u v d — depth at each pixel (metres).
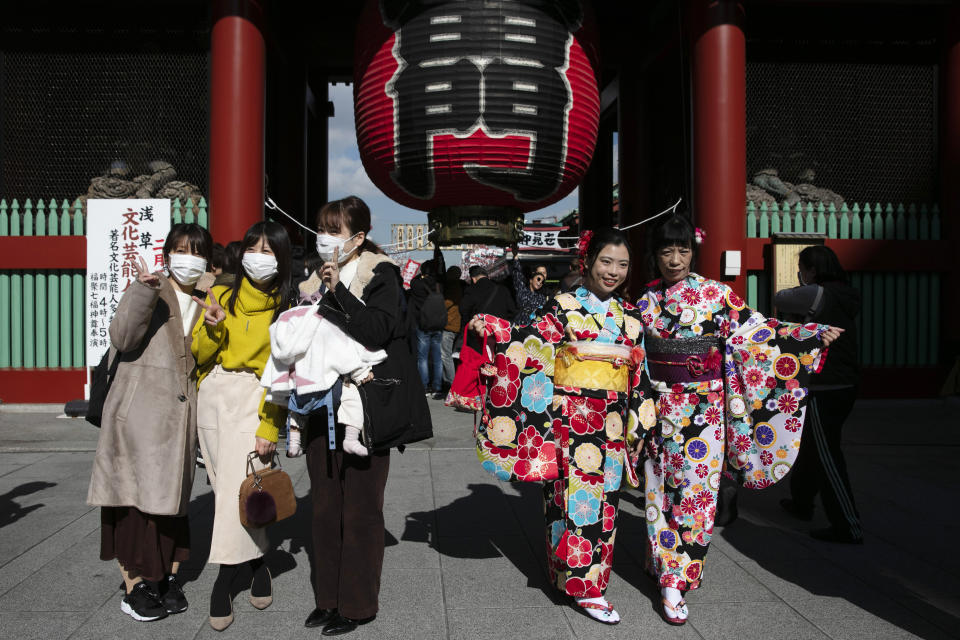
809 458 4.20
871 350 8.73
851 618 2.94
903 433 6.92
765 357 3.11
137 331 2.81
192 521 4.23
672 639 2.74
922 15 9.32
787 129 10.07
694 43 8.17
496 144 5.59
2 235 8.07
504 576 3.39
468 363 3.27
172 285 3.02
